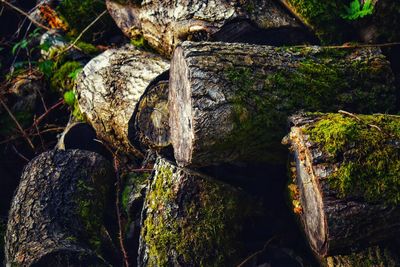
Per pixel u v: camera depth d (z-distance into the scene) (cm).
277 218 332
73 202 350
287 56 305
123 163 384
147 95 352
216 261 299
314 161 243
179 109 300
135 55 383
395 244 271
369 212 238
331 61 312
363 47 327
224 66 282
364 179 239
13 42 525
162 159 320
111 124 367
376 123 259
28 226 334
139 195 350
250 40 350
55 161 366
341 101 301
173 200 302
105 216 371
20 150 445
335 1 342
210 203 304
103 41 482
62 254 313
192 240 296
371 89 311
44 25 502
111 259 349
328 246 242
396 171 241
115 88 368
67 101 423
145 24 394
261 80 287
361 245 250
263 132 286
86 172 366
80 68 445
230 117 274
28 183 357
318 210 245
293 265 315
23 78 457
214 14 342
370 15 328
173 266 294
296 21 349
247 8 341
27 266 308
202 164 295
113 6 438
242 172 335
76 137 395
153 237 303
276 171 334
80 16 477
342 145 244
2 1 501
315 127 256
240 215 318
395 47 338
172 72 312
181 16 354
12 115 440
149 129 348
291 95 291
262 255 319
